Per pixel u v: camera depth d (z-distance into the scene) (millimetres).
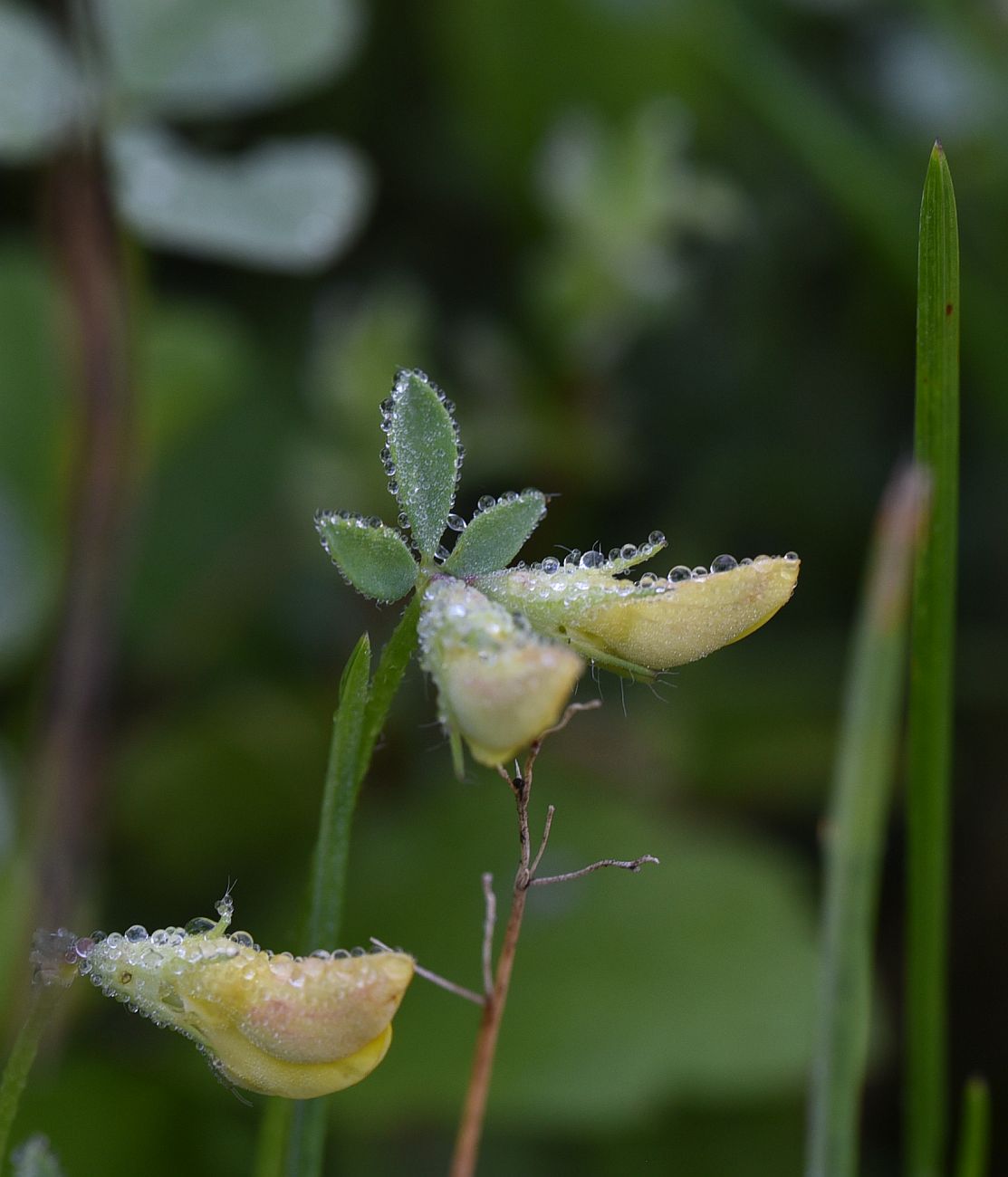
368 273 420
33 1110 270
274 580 382
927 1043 234
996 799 360
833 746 375
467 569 194
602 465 389
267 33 298
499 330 407
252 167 290
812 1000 302
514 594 193
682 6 389
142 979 190
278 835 352
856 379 404
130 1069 289
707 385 408
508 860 333
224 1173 279
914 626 228
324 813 199
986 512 384
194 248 377
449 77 417
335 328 400
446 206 424
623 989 303
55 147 278
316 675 375
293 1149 209
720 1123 305
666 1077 288
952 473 223
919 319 219
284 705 358
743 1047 294
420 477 194
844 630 385
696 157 422
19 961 273
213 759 343
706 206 390
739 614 192
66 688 295
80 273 286
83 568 296
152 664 367
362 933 319
